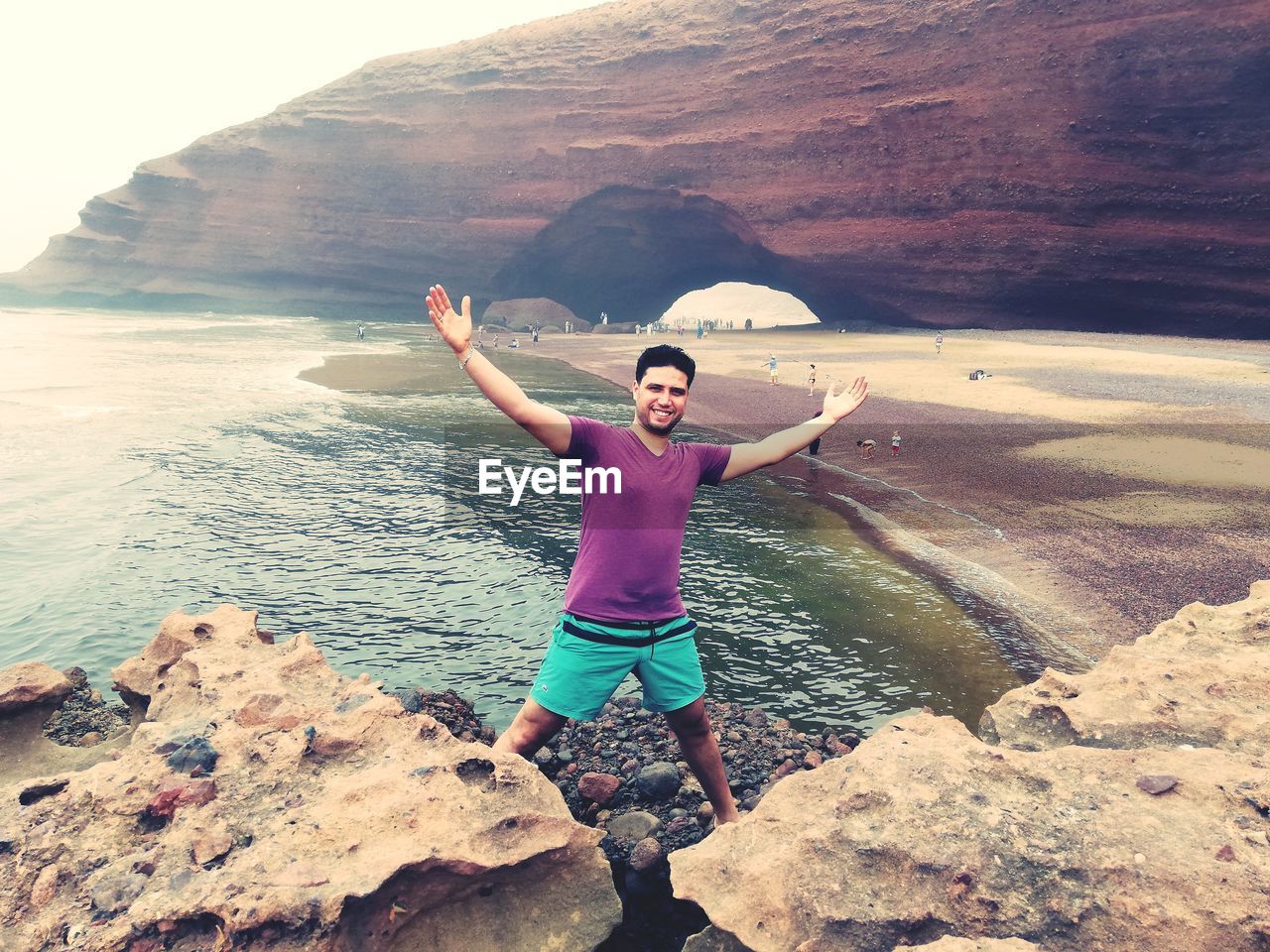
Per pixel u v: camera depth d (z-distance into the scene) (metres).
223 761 2.88
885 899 2.20
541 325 87.88
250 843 2.44
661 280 91.19
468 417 27.67
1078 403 27.30
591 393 35.59
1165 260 56.25
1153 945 1.92
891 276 67.81
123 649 7.71
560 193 85.06
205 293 103.75
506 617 8.66
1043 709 3.39
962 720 6.50
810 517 14.68
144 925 2.07
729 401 30.34
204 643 4.32
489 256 90.88
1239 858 2.06
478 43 95.25
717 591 10.01
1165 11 55.50
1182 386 30.91
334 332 79.12
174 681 3.81
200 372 38.91
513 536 12.38
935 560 11.87
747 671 7.39
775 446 3.16
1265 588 4.21
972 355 45.78
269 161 100.75
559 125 85.50
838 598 9.90
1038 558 11.77
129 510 13.67
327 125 97.62
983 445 20.89
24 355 43.78
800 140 71.00
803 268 72.00
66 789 2.67
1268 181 52.97
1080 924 2.01
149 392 30.91
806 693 6.91
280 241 100.94
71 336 60.84
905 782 2.56
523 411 2.76
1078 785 2.50
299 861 2.29
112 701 6.20
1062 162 59.56
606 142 81.31
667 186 77.56
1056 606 9.80
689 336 78.06
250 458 18.84
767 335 71.25
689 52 79.00
